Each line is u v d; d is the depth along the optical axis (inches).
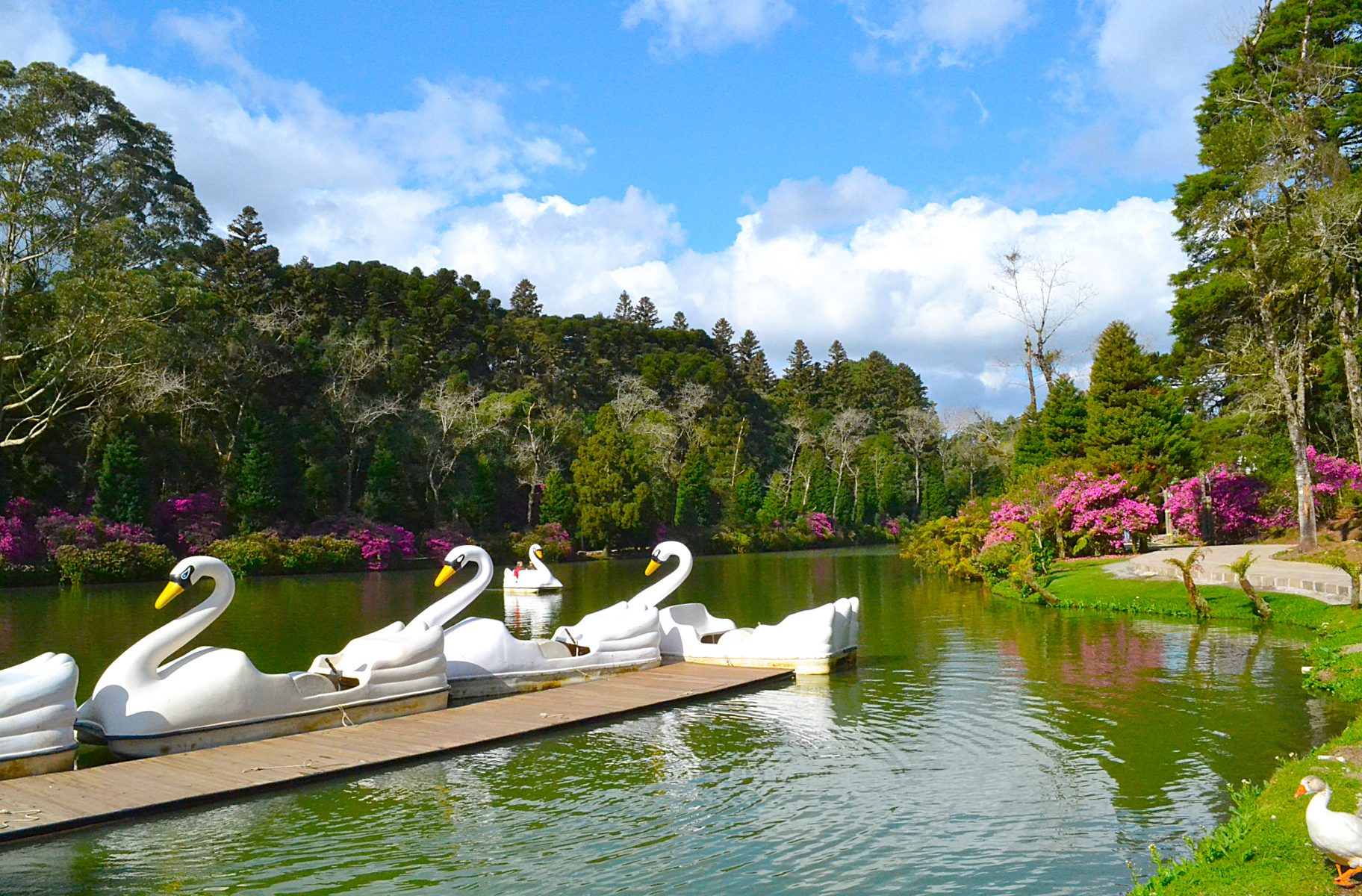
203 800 331.0
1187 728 448.1
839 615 624.7
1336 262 1163.3
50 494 1568.7
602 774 379.2
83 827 306.5
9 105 1427.2
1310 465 1429.6
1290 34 1403.8
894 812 333.7
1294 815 283.6
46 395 1539.1
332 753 386.6
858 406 3986.2
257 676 409.1
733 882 273.3
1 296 1358.3
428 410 2279.8
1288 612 809.5
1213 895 227.0
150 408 1594.5
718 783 366.9
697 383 3521.2
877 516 3373.5
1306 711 479.2
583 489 2308.1
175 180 2324.1
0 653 698.8
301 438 1983.3
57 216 1473.9
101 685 386.3
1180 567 850.8
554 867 284.2
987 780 370.9
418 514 2075.5
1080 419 1697.8
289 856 291.3
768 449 3592.5
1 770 338.0
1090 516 1384.1
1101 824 319.6
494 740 417.4
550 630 887.7
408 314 2938.0
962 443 3484.3
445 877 277.0
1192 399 1684.3
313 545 1667.1
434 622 530.3
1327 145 1255.5
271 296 2411.4
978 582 1409.9
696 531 2591.0
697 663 624.1
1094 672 600.1
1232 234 1254.9
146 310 1491.1
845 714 486.6
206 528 1606.8
